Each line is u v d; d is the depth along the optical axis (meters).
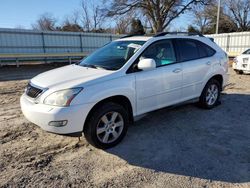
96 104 3.71
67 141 4.22
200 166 3.41
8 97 7.68
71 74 3.97
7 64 19.08
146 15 33.06
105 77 3.79
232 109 5.95
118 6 31.66
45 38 21.52
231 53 22.44
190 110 5.83
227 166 3.40
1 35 19.17
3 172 3.27
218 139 4.27
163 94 4.61
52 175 3.21
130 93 4.04
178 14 32.84
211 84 5.78
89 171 3.31
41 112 3.46
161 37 4.77
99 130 3.79
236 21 45.34
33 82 3.97
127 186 2.98
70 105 3.43
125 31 41.16
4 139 4.30
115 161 3.57
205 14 39.84
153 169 3.35
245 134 4.48
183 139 4.28
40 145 4.07
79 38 23.59
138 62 4.21
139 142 4.16
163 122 5.08
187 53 5.17
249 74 11.99
